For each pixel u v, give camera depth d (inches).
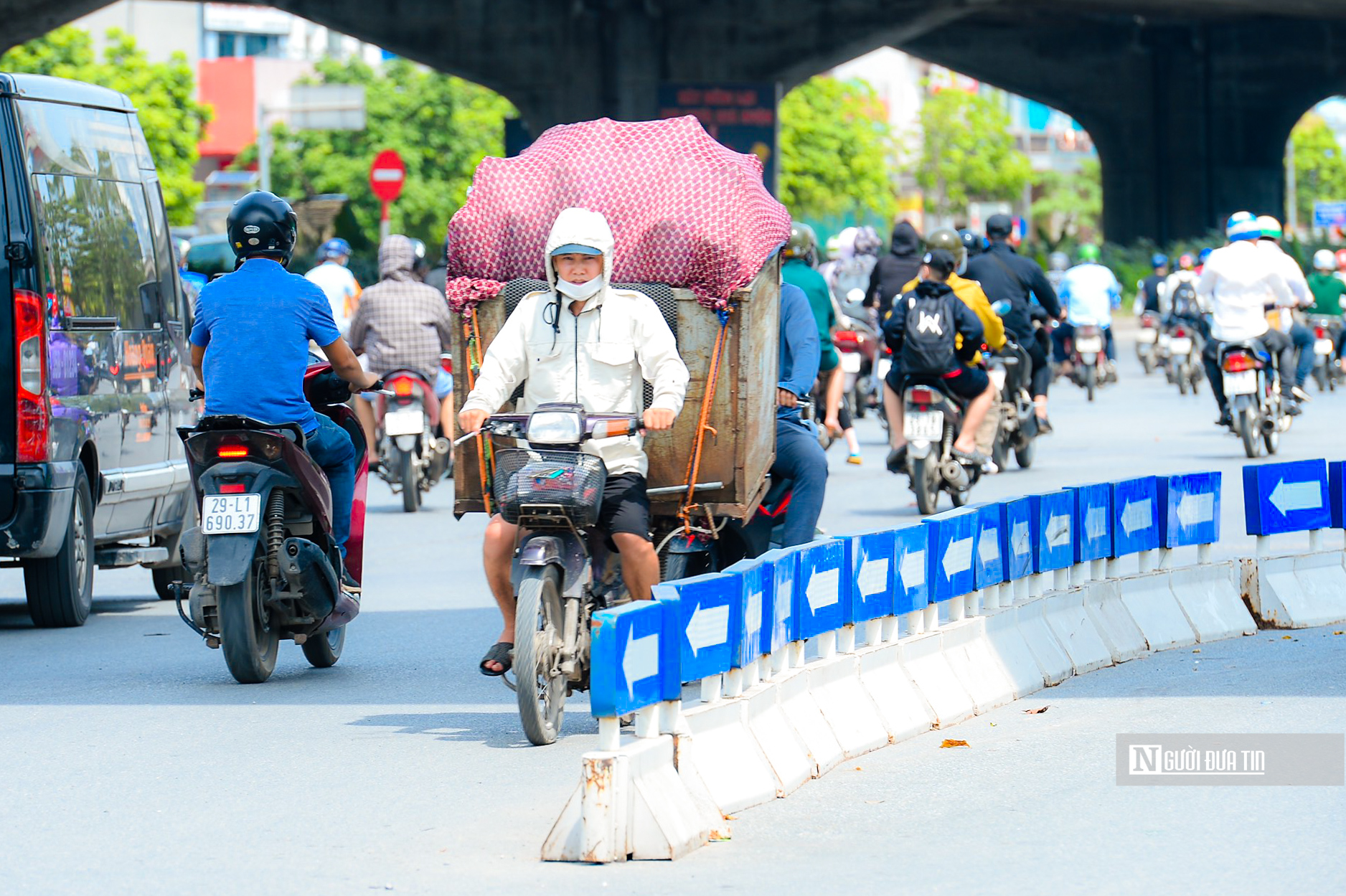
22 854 643.5
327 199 3964.1
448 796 724.0
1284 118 7731.3
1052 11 7342.5
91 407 1214.3
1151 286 3902.6
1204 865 619.8
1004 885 597.9
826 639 816.9
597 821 629.6
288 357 966.4
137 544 1393.9
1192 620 1088.8
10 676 1011.3
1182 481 1099.9
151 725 870.4
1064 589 1010.1
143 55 6786.4
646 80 5556.1
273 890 597.6
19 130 1158.3
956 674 892.6
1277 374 2142.0
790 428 980.6
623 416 789.2
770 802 717.9
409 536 1684.3
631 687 640.4
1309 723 840.9
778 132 5516.7
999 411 1824.6
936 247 1674.5
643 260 839.1
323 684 979.3
